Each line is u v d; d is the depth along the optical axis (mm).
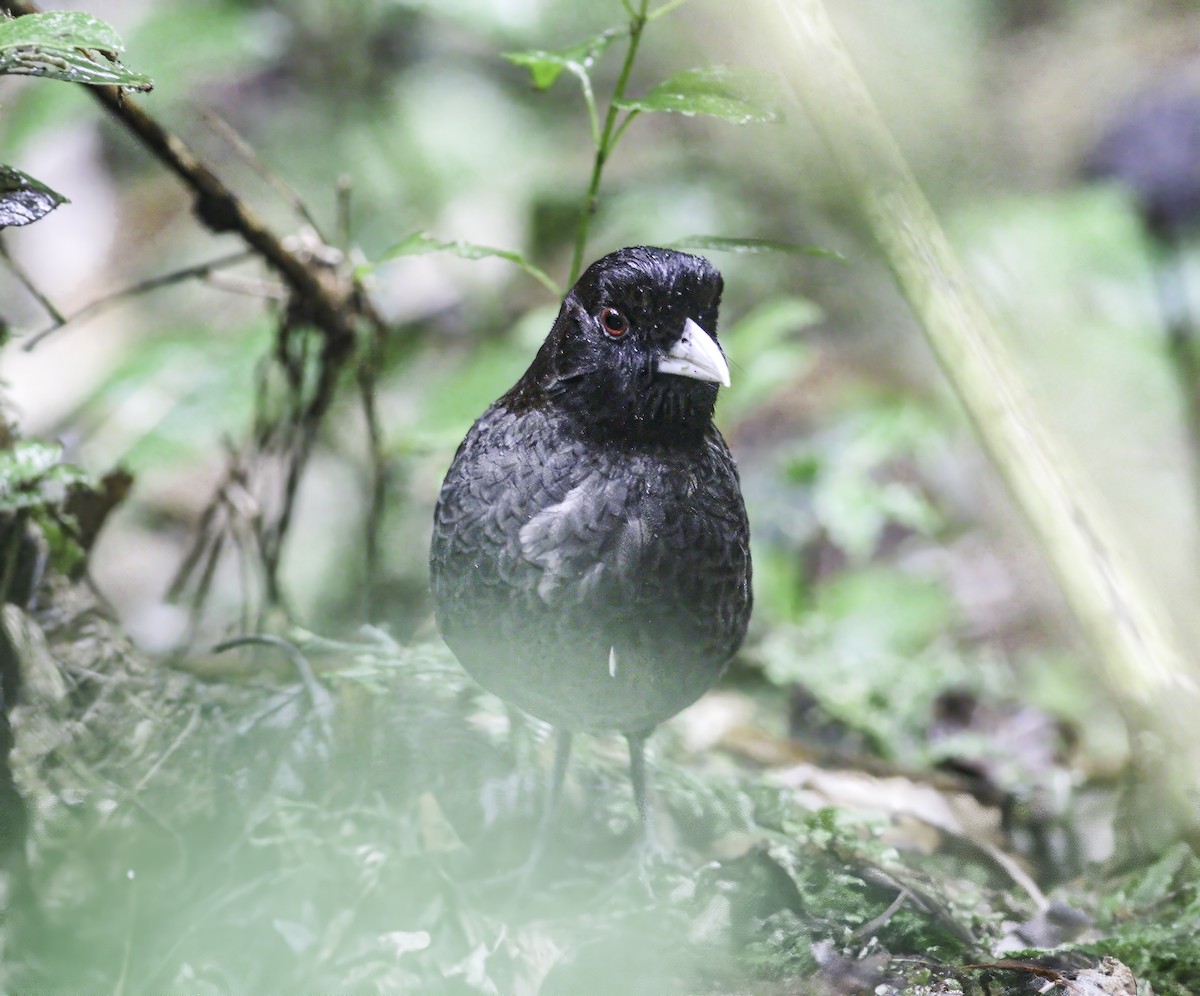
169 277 8586
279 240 8633
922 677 10141
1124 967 6473
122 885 6891
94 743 7645
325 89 13367
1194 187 12930
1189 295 12164
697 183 13906
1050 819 8703
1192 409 11438
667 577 6371
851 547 11273
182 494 11820
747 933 6801
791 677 10156
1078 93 14148
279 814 7324
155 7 12195
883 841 8188
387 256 8047
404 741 7844
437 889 6996
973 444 12875
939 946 6781
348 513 11391
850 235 13828
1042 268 12023
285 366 9141
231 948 6656
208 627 10633
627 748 8688
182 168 8133
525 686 6609
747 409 11812
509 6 12258
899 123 14156
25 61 5938
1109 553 6668
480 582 6465
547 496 6383
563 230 13883
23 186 6156
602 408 6391
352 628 10062
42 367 12680
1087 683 10945
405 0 12375
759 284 13812
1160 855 7543
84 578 8219
